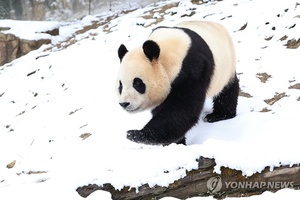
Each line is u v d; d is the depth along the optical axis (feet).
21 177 21.39
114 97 30.32
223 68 22.11
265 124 21.83
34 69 42.24
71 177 18.06
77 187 17.67
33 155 26.58
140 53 19.65
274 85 27.61
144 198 17.28
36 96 37.40
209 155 17.21
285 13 35.45
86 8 82.02
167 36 20.49
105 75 34.58
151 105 19.85
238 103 26.04
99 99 31.01
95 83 33.91
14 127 32.99
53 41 51.39
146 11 49.78
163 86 19.40
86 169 18.42
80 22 58.49
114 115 27.71
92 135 25.94
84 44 43.98
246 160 16.90
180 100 19.61
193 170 17.20
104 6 79.97
